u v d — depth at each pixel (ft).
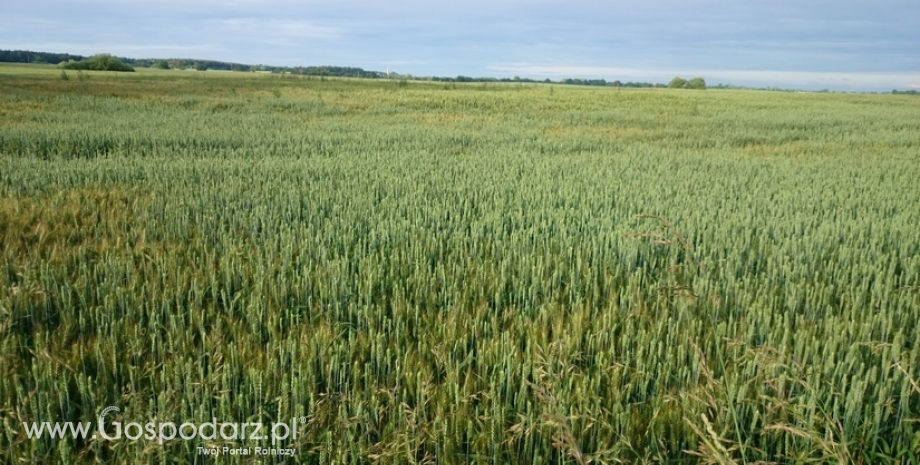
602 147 56.59
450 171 35.86
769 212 26.32
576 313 13.35
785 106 137.28
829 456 8.77
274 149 47.47
